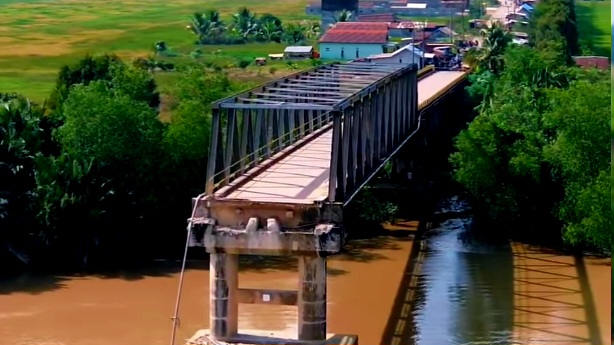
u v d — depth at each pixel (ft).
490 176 219.20
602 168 206.69
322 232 117.39
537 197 217.56
